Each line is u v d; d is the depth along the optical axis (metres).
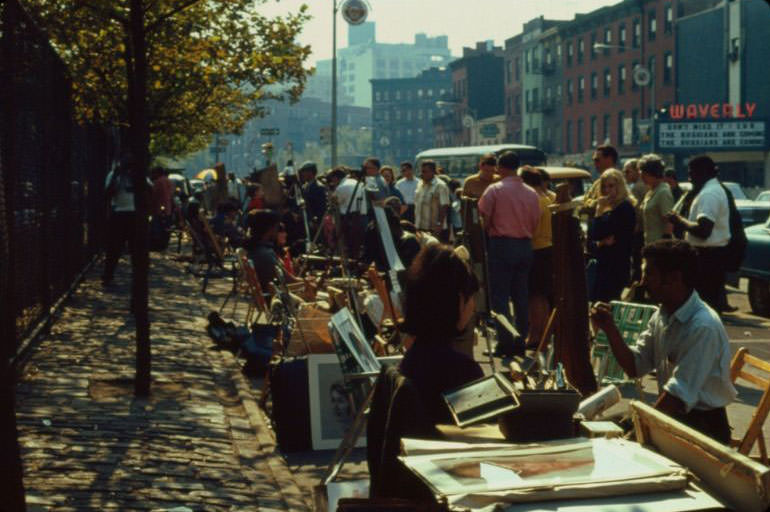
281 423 7.64
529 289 12.20
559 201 6.86
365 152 192.38
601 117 84.25
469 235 8.16
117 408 8.12
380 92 192.38
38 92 11.49
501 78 124.56
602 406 4.81
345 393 7.78
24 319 9.98
